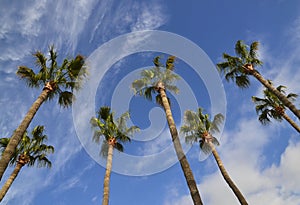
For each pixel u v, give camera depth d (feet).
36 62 44.04
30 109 38.04
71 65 42.96
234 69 60.75
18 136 34.40
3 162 31.35
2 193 43.62
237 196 50.14
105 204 41.93
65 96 42.22
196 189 30.68
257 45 60.44
